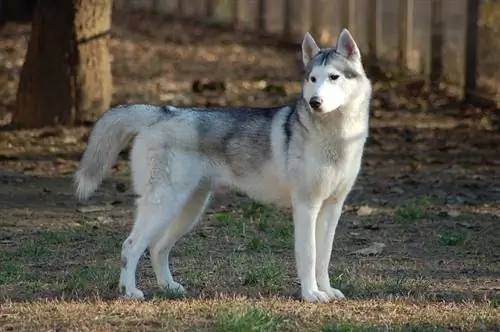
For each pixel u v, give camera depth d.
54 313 12.88
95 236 17.69
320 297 13.59
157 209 13.76
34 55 26.50
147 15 52.28
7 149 24.56
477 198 20.89
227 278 14.98
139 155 13.90
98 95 27.03
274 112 13.91
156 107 14.16
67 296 13.89
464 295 14.15
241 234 17.77
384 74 34.34
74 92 26.66
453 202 20.52
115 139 14.16
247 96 32.22
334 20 42.41
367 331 11.99
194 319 12.62
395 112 29.80
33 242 17.17
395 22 37.47
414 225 18.69
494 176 22.89
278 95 32.56
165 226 13.79
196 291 14.30
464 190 21.58
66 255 16.41
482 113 29.48
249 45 43.97
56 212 19.52
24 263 15.85
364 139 13.68
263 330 11.95
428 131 27.39
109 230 18.17
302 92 13.55
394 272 15.48
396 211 19.53
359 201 20.55
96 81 26.94
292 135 13.52
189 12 52.75
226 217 18.67
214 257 16.33
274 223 18.27
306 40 13.88
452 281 14.95
